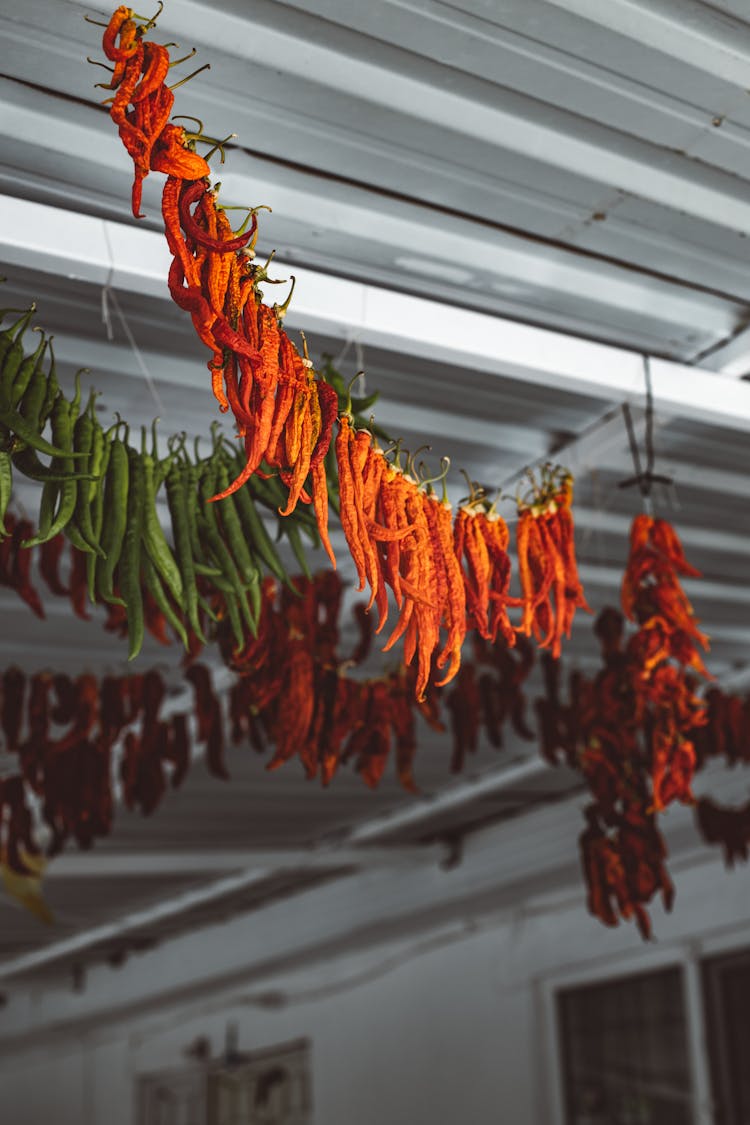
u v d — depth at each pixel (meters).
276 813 7.80
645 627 3.42
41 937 10.44
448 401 3.88
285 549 4.58
